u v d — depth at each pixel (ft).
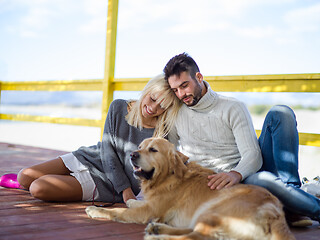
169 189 7.49
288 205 7.27
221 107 8.13
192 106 8.28
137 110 8.89
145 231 6.54
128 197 8.63
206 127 8.30
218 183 7.07
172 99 8.61
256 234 5.82
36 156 17.33
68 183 8.66
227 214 6.14
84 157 9.34
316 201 7.35
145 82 15.90
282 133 7.71
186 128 8.58
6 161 15.30
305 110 67.77
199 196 7.10
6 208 7.72
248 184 6.98
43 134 52.90
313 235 6.92
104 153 9.04
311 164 43.62
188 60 8.01
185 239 5.92
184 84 7.88
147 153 7.68
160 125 8.87
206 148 8.40
